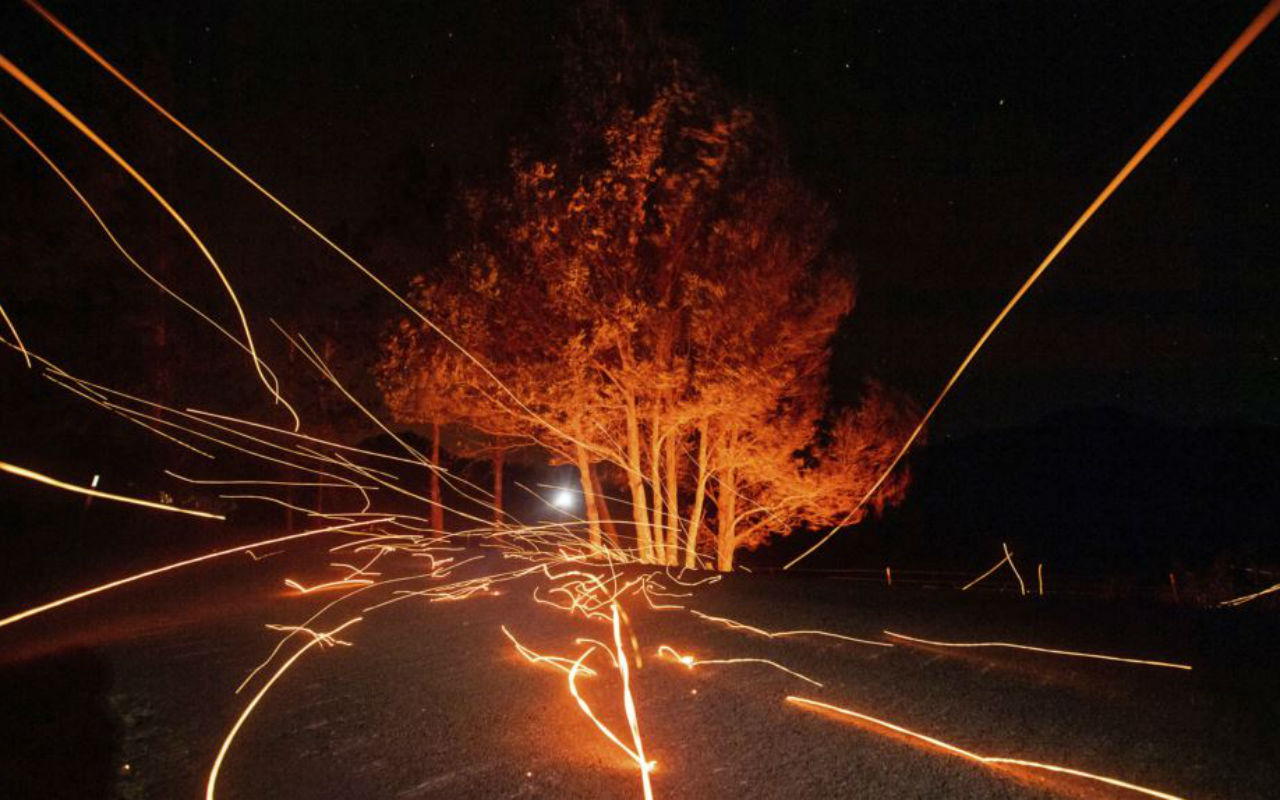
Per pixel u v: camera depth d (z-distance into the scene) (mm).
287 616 8828
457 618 8438
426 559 15922
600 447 17453
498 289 15547
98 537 18719
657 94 14883
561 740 4605
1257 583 12938
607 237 15133
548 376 15742
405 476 30125
